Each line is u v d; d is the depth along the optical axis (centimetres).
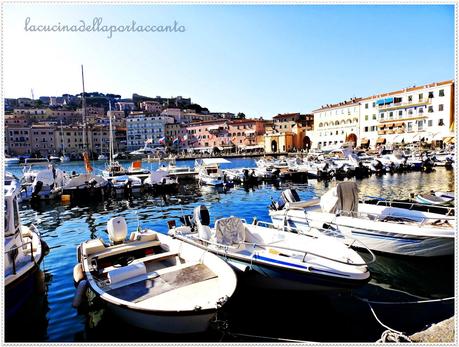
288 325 743
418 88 6191
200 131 10969
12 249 773
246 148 9112
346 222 1183
